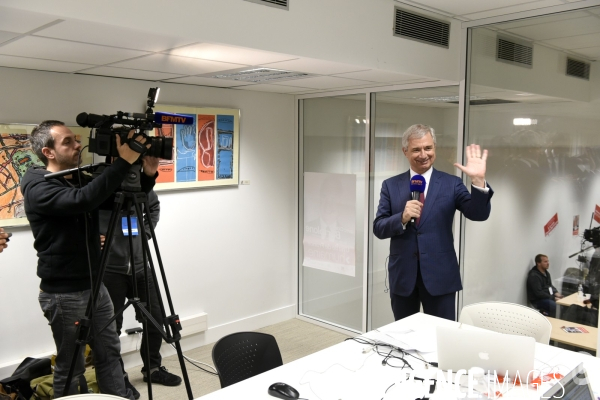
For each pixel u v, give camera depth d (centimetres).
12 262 310
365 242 430
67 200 220
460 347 190
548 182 332
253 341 230
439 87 384
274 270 473
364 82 379
